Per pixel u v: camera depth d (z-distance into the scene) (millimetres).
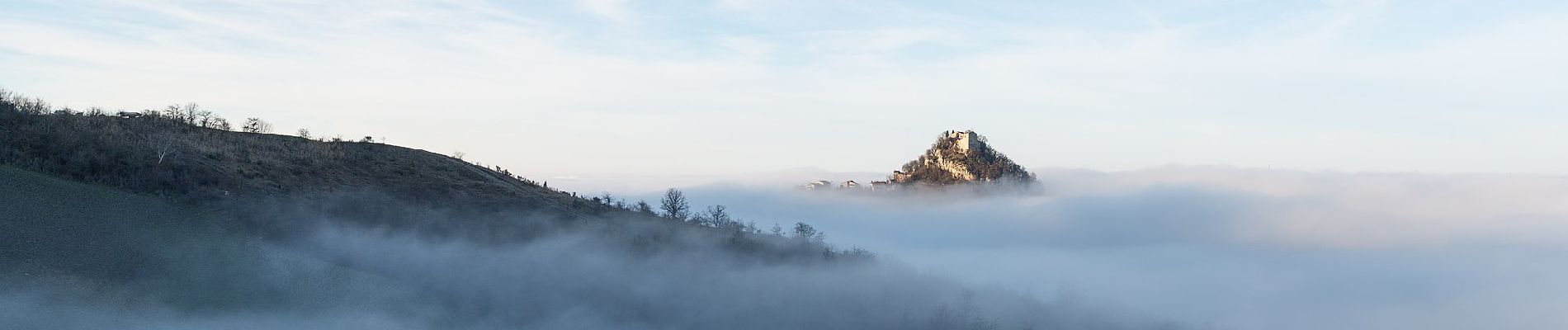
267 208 130500
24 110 134625
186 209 118812
